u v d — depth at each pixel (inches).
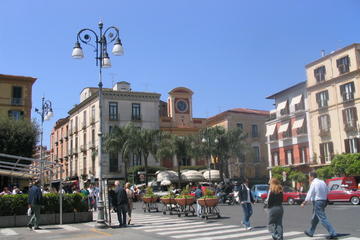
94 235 503.5
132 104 2193.7
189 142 1823.3
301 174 1717.5
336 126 1656.0
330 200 1092.5
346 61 1621.6
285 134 1962.4
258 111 2628.0
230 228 547.8
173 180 1793.8
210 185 1614.2
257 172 2425.0
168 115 2440.9
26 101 1860.2
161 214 876.0
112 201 644.7
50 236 502.6
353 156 1456.7
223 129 1930.4
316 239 415.2
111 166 2047.2
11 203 653.9
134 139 1764.3
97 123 2129.7
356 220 605.3
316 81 1779.0
